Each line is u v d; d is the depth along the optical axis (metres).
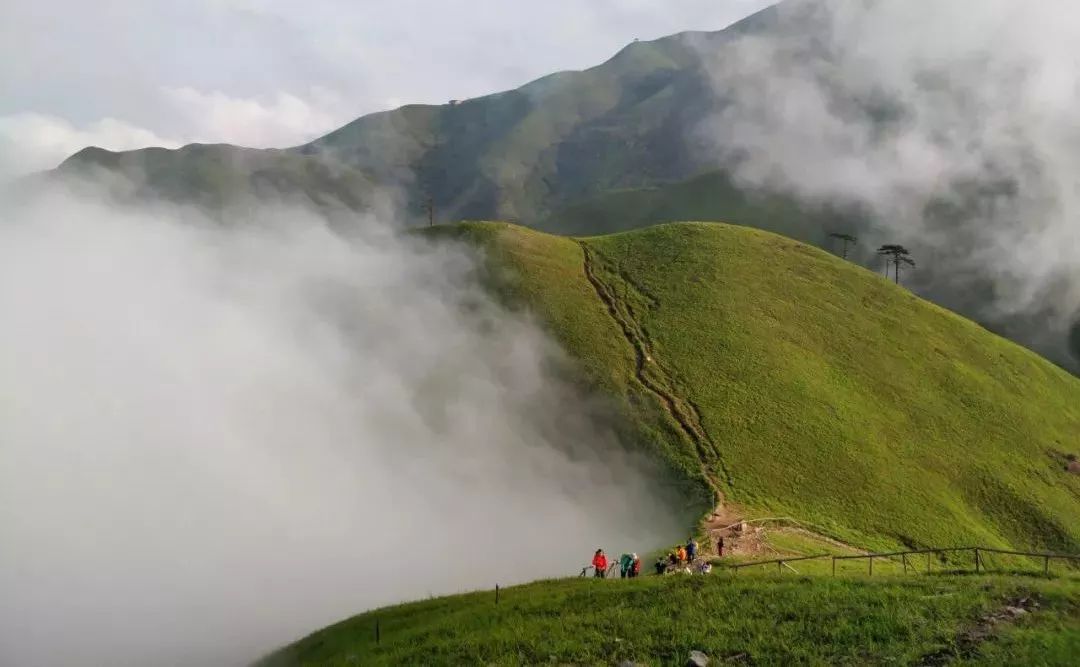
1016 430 83.12
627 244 114.19
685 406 74.25
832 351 88.94
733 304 94.44
